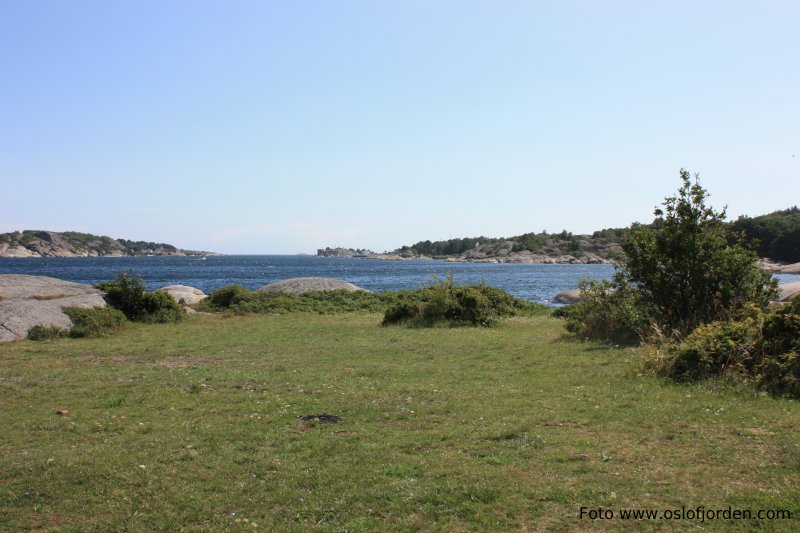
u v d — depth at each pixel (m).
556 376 13.37
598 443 8.24
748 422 9.07
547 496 6.50
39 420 9.91
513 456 7.80
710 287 16.77
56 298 28.53
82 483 7.12
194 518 6.22
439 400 11.10
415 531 5.84
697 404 10.27
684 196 17.73
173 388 12.42
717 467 7.24
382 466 7.52
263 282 84.00
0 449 8.37
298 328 25.58
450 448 8.23
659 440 8.38
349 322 28.02
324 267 160.00
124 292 28.78
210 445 8.48
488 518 6.02
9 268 127.19
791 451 7.62
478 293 26.80
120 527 6.04
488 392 11.77
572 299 41.44
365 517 6.15
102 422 9.77
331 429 9.25
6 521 6.16
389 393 11.76
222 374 14.16
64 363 16.70
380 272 123.62
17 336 21.61
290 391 12.08
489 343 19.59
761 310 14.03
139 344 20.84
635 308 18.48
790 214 116.56
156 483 7.09
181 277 98.56
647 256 17.77
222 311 35.03
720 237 17.22
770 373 11.34
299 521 6.11
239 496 6.72
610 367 14.11
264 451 8.19
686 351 12.57
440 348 18.75
